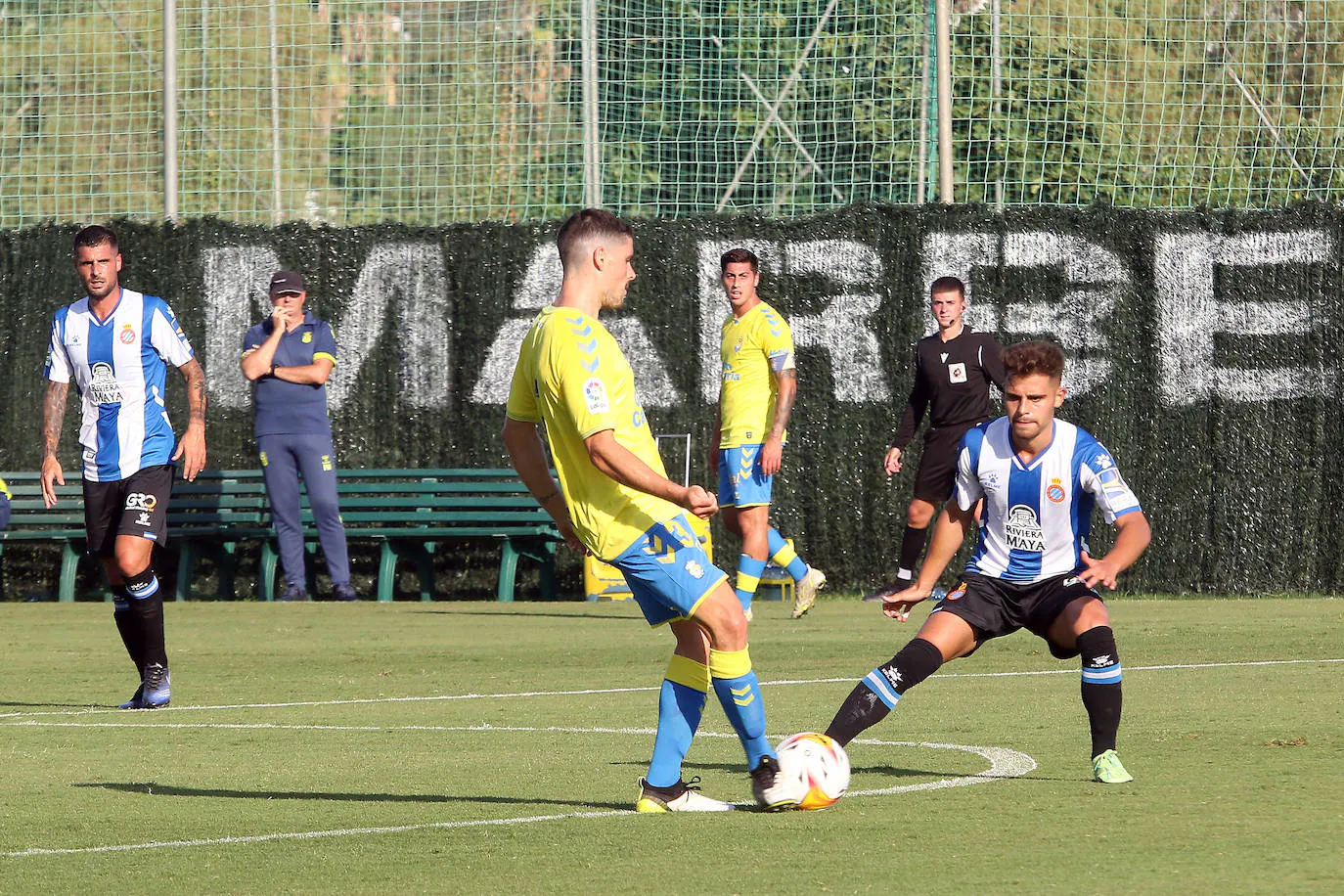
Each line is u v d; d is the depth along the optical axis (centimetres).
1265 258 5003
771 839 1559
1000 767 2016
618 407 1697
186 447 2927
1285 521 5006
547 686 3111
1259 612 4450
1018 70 5244
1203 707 2598
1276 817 1627
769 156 5269
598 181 5281
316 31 5406
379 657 3628
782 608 4759
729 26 5266
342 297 5253
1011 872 1378
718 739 2383
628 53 5291
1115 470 1878
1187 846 1477
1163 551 5025
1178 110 5238
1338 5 5200
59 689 3164
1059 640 1925
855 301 5056
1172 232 5016
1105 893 1288
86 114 5566
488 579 5294
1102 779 1875
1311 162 5197
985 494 1914
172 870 1447
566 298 1738
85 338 2886
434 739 2391
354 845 1555
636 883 1360
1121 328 5022
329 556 5066
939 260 5038
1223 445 5012
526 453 1802
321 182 5428
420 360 5234
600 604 5050
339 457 5244
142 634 2844
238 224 5269
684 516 1734
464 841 1570
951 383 4434
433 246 5228
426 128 5406
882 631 4069
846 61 5238
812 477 5066
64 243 5316
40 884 1388
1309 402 4997
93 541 2916
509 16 5366
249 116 5434
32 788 1962
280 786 1961
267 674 3353
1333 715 2484
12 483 5250
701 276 5112
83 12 5559
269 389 4950
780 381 3697
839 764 1730
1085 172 5238
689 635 1752
